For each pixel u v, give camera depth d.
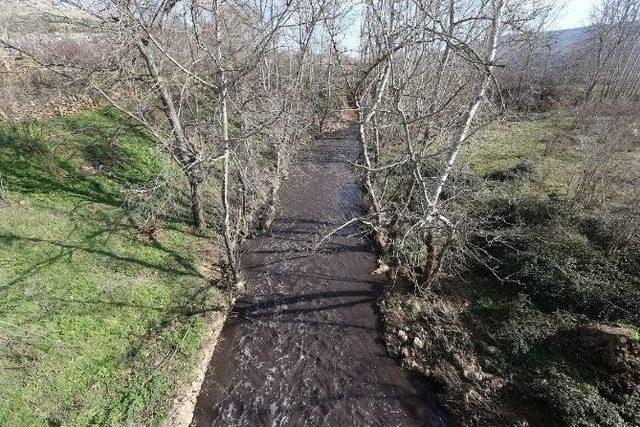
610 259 10.17
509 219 12.65
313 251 13.04
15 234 9.97
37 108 14.40
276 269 12.13
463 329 9.71
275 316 10.40
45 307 8.60
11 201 10.83
